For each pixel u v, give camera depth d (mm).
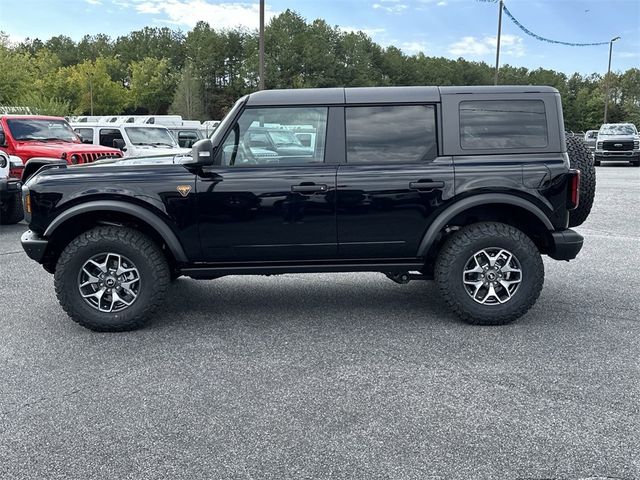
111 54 99000
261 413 3227
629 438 2924
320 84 75438
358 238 4535
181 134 19578
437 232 4496
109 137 14297
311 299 5508
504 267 4594
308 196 4441
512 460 2742
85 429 3072
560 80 100562
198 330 4652
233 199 4441
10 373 3809
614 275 6266
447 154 4508
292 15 79625
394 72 90750
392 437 2957
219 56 82562
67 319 4953
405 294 5641
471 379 3645
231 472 2672
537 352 4086
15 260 7320
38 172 4688
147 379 3699
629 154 24797
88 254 4480
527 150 4531
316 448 2863
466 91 4543
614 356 3996
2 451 2867
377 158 4508
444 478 2605
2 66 42469
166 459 2783
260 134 4500
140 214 4426
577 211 5047
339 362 3949
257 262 4617
